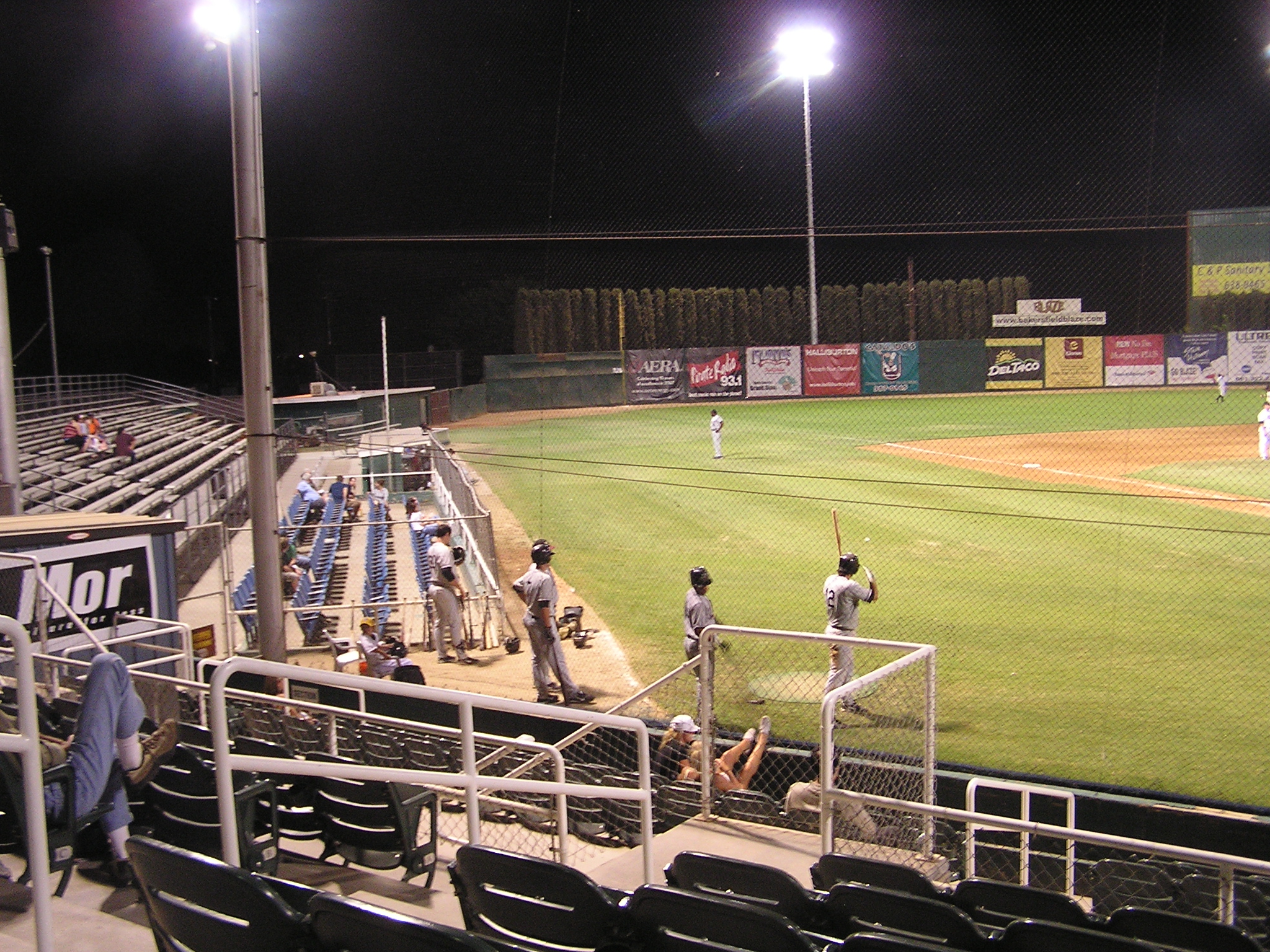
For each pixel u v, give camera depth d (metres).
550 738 8.79
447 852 5.18
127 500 21.62
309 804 4.73
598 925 3.16
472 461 27.72
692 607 10.20
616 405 44.38
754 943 2.93
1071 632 11.64
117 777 3.96
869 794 6.42
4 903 3.63
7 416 11.57
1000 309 45.50
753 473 24.50
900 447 29.00
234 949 2.79
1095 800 6.95
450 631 12.31
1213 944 3.49
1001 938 3.14
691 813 6.95
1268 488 20.41
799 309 48.59
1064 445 28.67
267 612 9.27
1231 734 8.74
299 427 32.91
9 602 7.72
